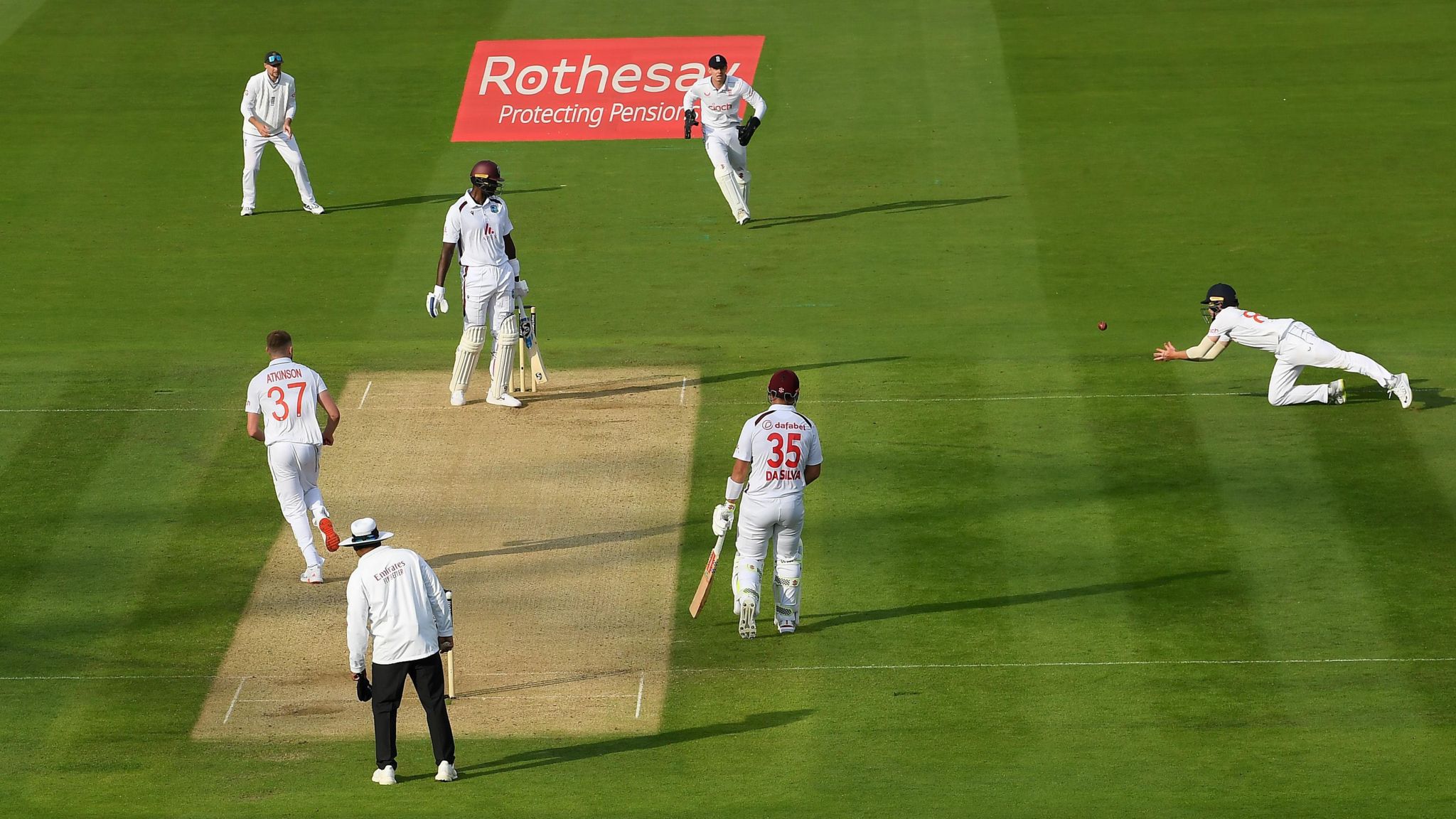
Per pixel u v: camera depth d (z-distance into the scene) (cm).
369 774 3703
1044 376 5931
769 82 9006
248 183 7638
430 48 9462
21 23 9856
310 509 4688
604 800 3522
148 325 6525
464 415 5725
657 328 6462
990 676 4106
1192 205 7556
